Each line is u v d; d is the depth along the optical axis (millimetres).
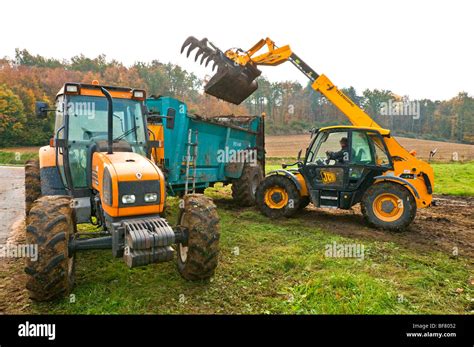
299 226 6789
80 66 80812
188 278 4035
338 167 7062
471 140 59312
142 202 3561
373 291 3777
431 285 4090
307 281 4168
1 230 6539
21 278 4211
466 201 10297
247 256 5008
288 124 50094
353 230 6500
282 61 8695
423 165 6668
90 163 4305
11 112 41250
